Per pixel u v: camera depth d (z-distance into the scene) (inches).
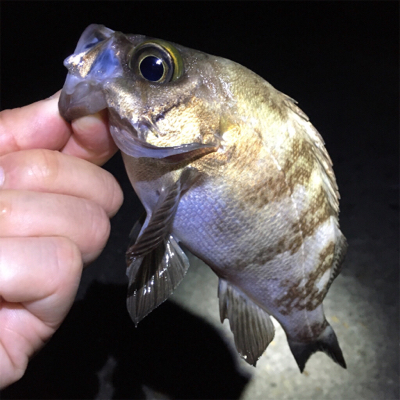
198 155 7.3
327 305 14.4
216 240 8.0
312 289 9.0
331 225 8.9
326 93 23.6
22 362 7.0
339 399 12.5
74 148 8.2
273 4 29.6
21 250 6.3
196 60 7.3
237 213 7.7
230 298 9.1
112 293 14.8
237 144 7.3
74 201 7.1
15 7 27.2
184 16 28.6
